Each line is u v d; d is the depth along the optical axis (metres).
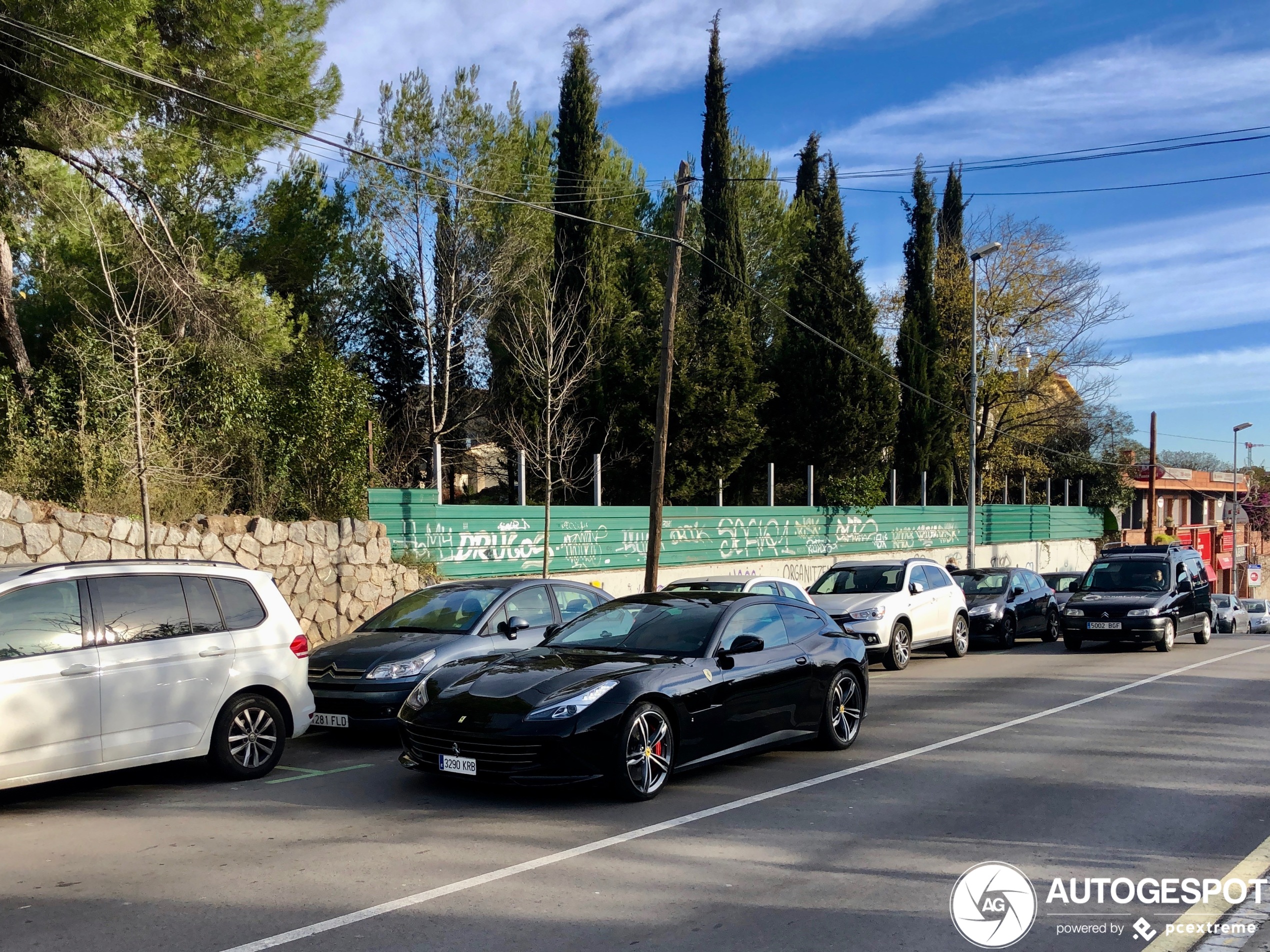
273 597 8.44
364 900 5.16
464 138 25.39
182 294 14.98
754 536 24.08
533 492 25.61
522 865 5.73
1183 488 57.44
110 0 13.16
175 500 13.13
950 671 15.87
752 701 8.21
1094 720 10.83
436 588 11.13
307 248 24.06
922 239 35.47
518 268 26.38
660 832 6.46
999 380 38.16
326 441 15.16
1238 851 6.13
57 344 15.13
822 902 5.18
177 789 7.76
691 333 25.55
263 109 15.95
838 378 28.42
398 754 9.24
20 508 11.16
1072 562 42.69
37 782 6.69
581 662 7.76
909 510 31.03
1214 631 35.56
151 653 7.38
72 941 4.62
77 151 14.66
